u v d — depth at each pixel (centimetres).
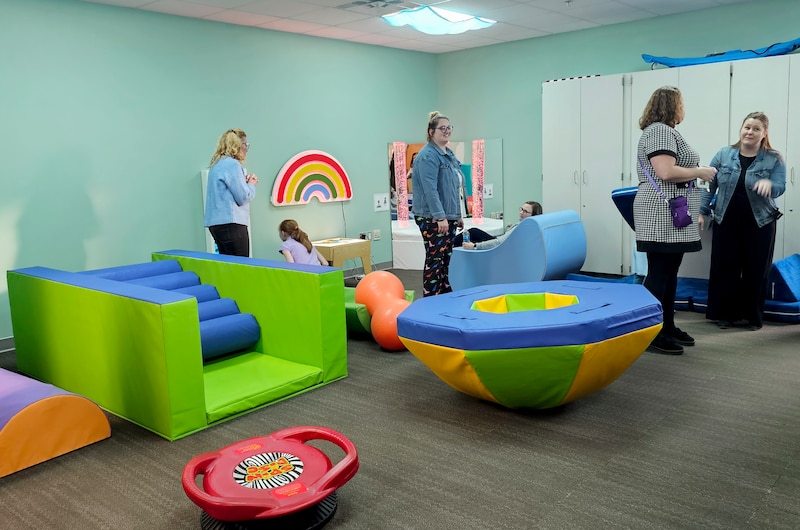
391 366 391
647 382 345
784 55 530
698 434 280
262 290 385
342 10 548
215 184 467
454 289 532
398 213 740
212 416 310
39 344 383
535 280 480
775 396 321
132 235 532
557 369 274
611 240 642
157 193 546
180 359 295
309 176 655
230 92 591
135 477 262
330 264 631
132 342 307
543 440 280
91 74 498
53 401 281
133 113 525
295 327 369
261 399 330
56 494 251
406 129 767
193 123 565
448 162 498
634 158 618
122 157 521
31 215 474
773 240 427
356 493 241
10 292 401
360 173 716
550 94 657
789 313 447
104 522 229
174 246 561
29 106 468
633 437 279
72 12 485
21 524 230
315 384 357
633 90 607
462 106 788
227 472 222
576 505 227
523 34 693
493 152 721
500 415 309
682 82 580
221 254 450
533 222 475
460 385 301
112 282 345
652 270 389
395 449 276
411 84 768
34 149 472
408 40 693
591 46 677
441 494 238
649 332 287
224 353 381
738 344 407
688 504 224
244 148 483
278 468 224
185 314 295
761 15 576
